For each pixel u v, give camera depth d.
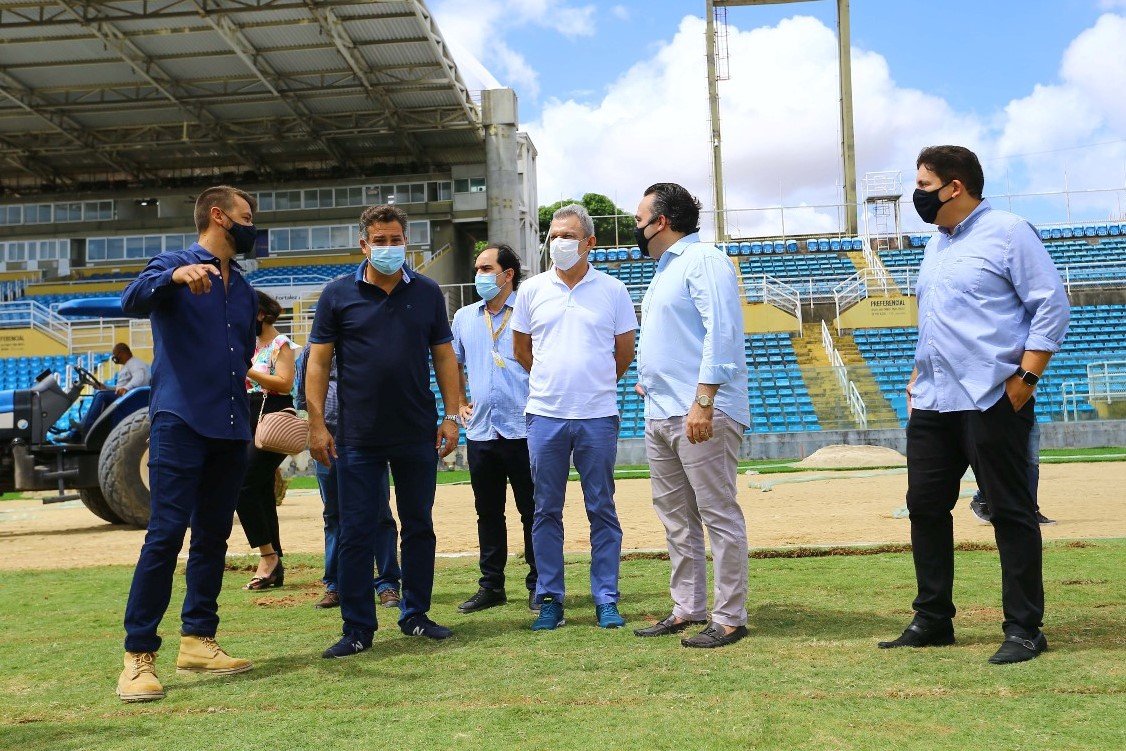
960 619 3.79
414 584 3.93
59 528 9.76
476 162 37.34
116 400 8.90
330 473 4.71
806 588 4.57
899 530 6.92
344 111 32.47
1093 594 4.17
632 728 2.47
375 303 3.89
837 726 2.43
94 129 33.50
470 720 2.60
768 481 12.84
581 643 3.61
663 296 3.84
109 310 7.56
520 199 40.16
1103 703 2.58
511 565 5.96
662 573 5.36
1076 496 9.37
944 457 3.42
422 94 30.98
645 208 3.91
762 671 3.04
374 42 27.45
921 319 3.55
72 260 36.19
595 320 4.23
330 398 5.12
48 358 25.42
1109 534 6.32
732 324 3.67
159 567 3.17
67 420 12.81
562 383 4.09
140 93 30.88
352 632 3.63
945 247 3.51
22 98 30.48
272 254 35.81
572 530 7.75
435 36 27.73
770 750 2.26
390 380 3.82
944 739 2.30
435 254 35.06
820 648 3.35
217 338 3.42
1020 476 3.24
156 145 34.12
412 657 3.47
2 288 34.03
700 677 2.99
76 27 26.33
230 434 3.41
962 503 8.75
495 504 4.69
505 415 4.69
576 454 4.14
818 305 24.92
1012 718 2.46
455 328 5.06
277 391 5.32
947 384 3.36
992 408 3.26
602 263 30.31
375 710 2.76
